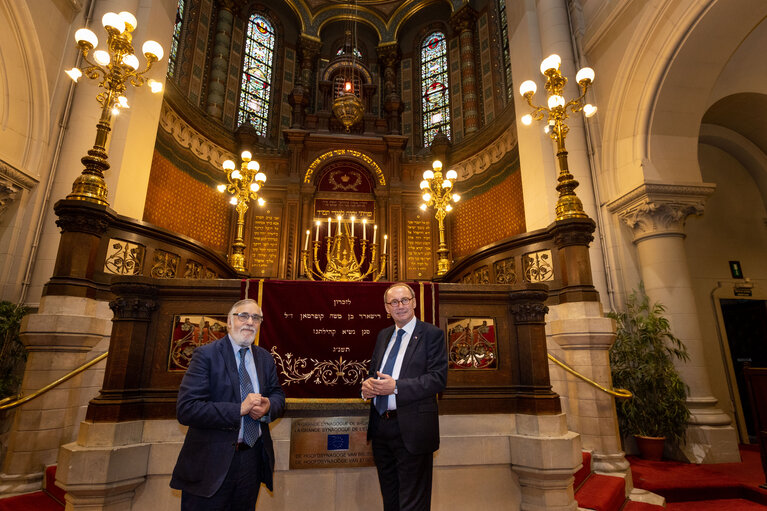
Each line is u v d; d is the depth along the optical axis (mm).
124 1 7125
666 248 6102
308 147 11781
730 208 7867
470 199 11320
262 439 2281
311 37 14422
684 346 5758
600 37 7309
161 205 8688
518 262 5738
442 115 13523
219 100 11570
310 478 3119
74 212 4152
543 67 5105
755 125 7617
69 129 6348
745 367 4609
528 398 3322
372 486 3154
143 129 7070
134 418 2975
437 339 2625
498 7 12219
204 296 3389
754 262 7676
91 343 4090
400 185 11656
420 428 2400
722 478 4645
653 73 6219
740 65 6703
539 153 7422
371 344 3521
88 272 4195
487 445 3234
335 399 3340
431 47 14664
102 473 2656
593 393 4305
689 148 6414
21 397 3668
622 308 6305
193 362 2207
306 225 11102
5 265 5512
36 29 5969
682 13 5855
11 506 3213
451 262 11328
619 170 6652
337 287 3615
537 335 3441
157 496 2924
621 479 3914
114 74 4438
